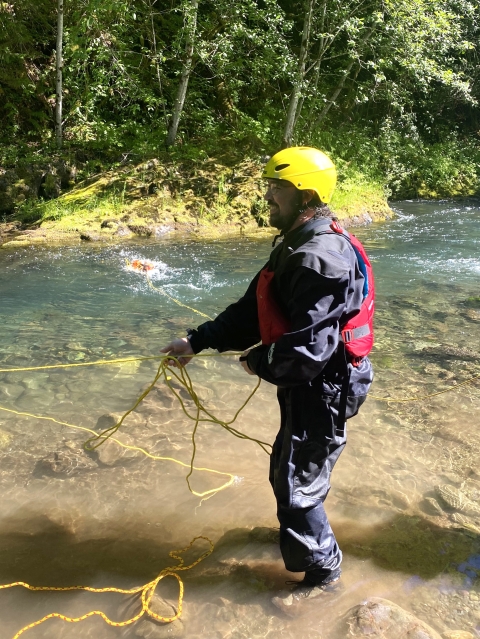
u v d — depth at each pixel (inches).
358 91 633.6
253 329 94.2
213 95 565.3
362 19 509.4
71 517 110.4
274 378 76.8
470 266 310.0
